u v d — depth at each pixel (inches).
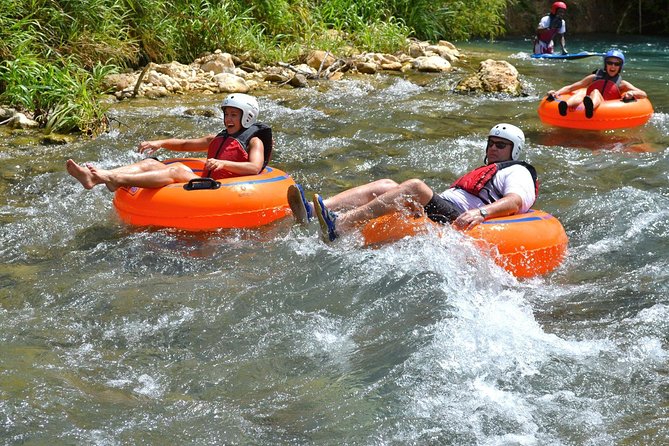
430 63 596.1
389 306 204.2
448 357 179.5
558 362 178.4
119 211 266.7
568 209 283.9
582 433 153.0
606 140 390.6
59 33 485.1
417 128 409.7
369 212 232.7
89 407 161.2
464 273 217.6
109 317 200.5
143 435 152.8
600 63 658.8
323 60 574.6
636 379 171.6
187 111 437.1
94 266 231.1
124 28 530.6
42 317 200.1
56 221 269.0
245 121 277.3
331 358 181.6
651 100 495.5
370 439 152.1
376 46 647.8
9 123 396.8
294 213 241.8
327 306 205.8
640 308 206.2
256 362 180.4
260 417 159.6
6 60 423.2
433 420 157.6
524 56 696.4
